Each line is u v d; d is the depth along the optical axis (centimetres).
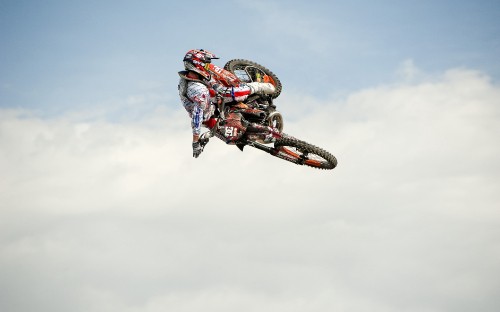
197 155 1528
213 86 1538
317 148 1593
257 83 1612
